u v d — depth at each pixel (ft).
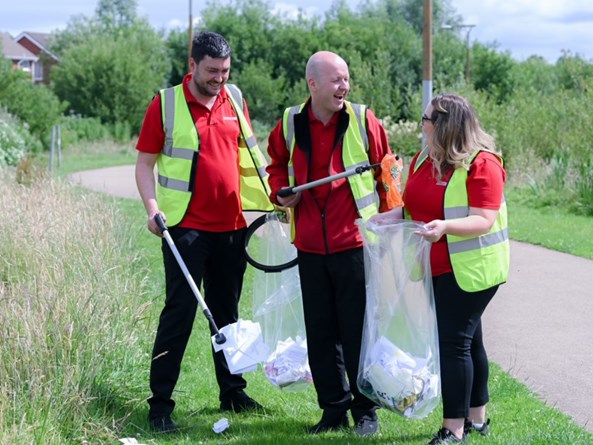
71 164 101.45
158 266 33.96
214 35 17.85
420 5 260.83
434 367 15.87
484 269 15.76
